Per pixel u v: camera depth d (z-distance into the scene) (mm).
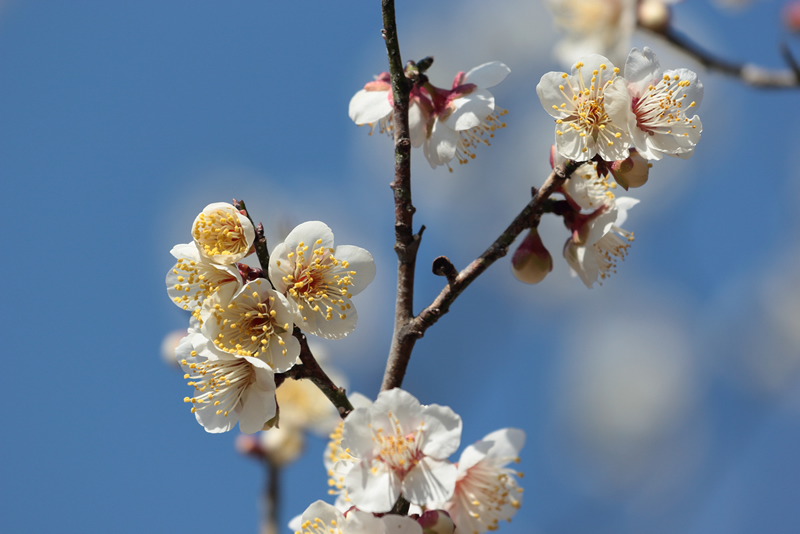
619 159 887
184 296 884
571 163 892
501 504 891
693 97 893
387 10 884
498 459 894
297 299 884
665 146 891
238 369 880
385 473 870
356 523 869
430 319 881
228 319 877
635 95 892
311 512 873
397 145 885
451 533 869
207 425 880
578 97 889
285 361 876
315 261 886
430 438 870
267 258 882
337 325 885
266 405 878
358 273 888
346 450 885
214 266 879
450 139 904
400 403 870
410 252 885
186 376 884
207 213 880
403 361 882
